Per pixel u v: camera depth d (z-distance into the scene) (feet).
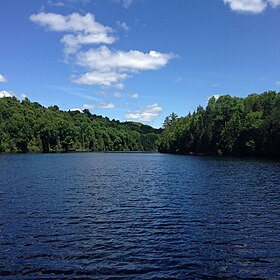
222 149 418.72
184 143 539.70
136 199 98.68
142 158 398.42
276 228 65.67
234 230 64.34
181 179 153.48
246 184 131.75
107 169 219.00
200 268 46.06
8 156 395.96
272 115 341.41
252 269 45.88
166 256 50.31
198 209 83.82
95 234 61.41
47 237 59.21
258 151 361.92
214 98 478.18
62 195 104.32
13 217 73.61
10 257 49.42
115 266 46.39
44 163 266.77
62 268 45.57
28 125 525.34
